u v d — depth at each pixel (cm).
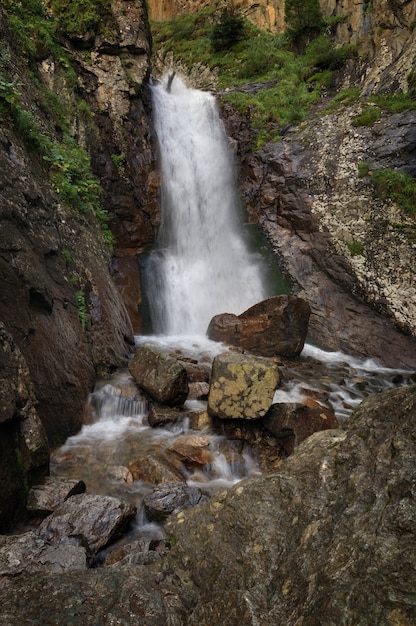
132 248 1175
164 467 480
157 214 1254
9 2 941
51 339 562
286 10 1898
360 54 1650
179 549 276
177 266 1209
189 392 661
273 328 908
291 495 281
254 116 1581
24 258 544
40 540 323
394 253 1110
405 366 951
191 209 1361
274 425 550
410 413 262
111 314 757
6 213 547
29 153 707
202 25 2475
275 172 1426
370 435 281
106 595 228
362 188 1229
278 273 1230
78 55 1137
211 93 1711
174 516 309
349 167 1284
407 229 1126
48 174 765
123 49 1216
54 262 650
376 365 968
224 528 278
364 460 262
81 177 907
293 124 1545
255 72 1909
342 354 1015
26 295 529
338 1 1850
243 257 1302
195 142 1473
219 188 1461
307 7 1823
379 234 1150
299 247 1255
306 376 826
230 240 1371
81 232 802
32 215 625
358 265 1134
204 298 1179
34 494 400
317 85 1700
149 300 1082
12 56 845
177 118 1474
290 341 909
